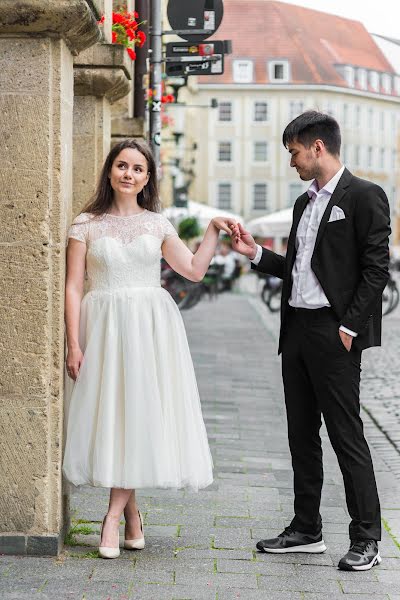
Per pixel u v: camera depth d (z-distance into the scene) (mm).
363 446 4871
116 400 4762
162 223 4930
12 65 4551
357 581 4598
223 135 80500
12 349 4648
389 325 20984
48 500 4734
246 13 65938
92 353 4781
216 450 7676
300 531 5047
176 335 4867
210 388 11188
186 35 10398
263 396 10672
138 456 4699
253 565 4793
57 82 4574
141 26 10438
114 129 9555
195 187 80375
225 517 5660
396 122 73500
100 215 4906
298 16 75625
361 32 70125
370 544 4832
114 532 4832
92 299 4836
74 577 4492
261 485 6504
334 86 73438
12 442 4684
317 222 4832
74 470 4758
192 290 21922
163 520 5562
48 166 4578
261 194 81312
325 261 4773
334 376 4812
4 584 4367
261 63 78188
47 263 4613
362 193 4738
